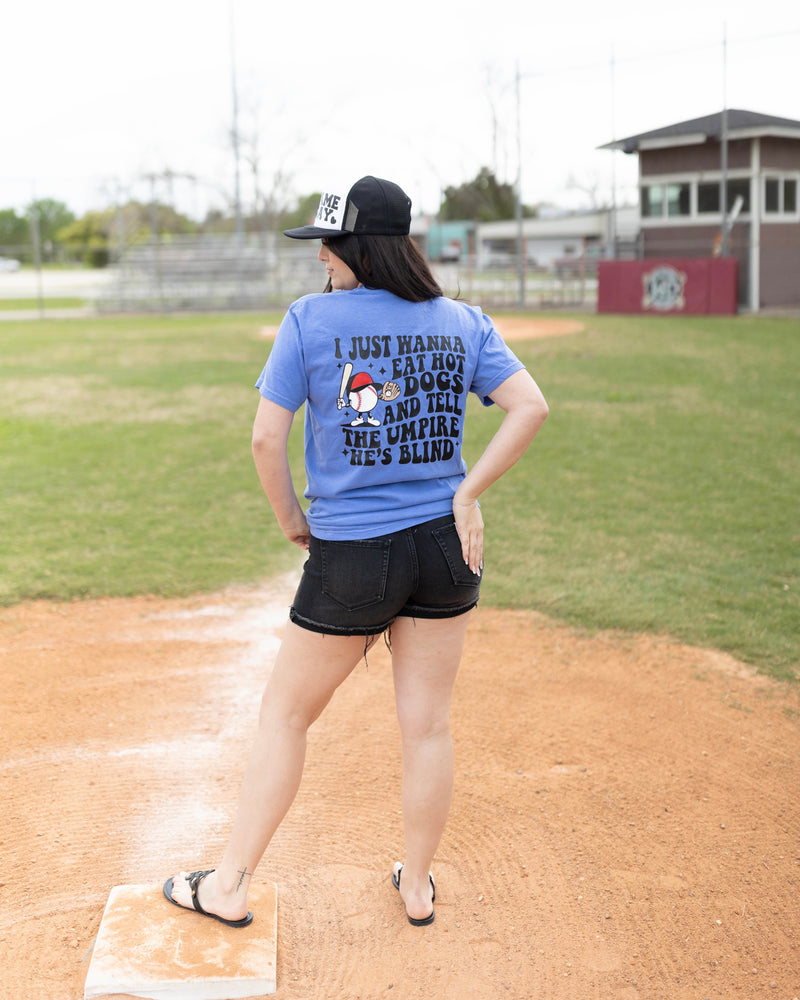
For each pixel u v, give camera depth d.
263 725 2.24
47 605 4.77
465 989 2.17
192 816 2.90
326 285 2.22
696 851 2.73
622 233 35.72
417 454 2.10
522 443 2.14
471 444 8.91
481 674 3.98
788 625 4.51
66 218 72.06
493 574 5.23
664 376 12.87
